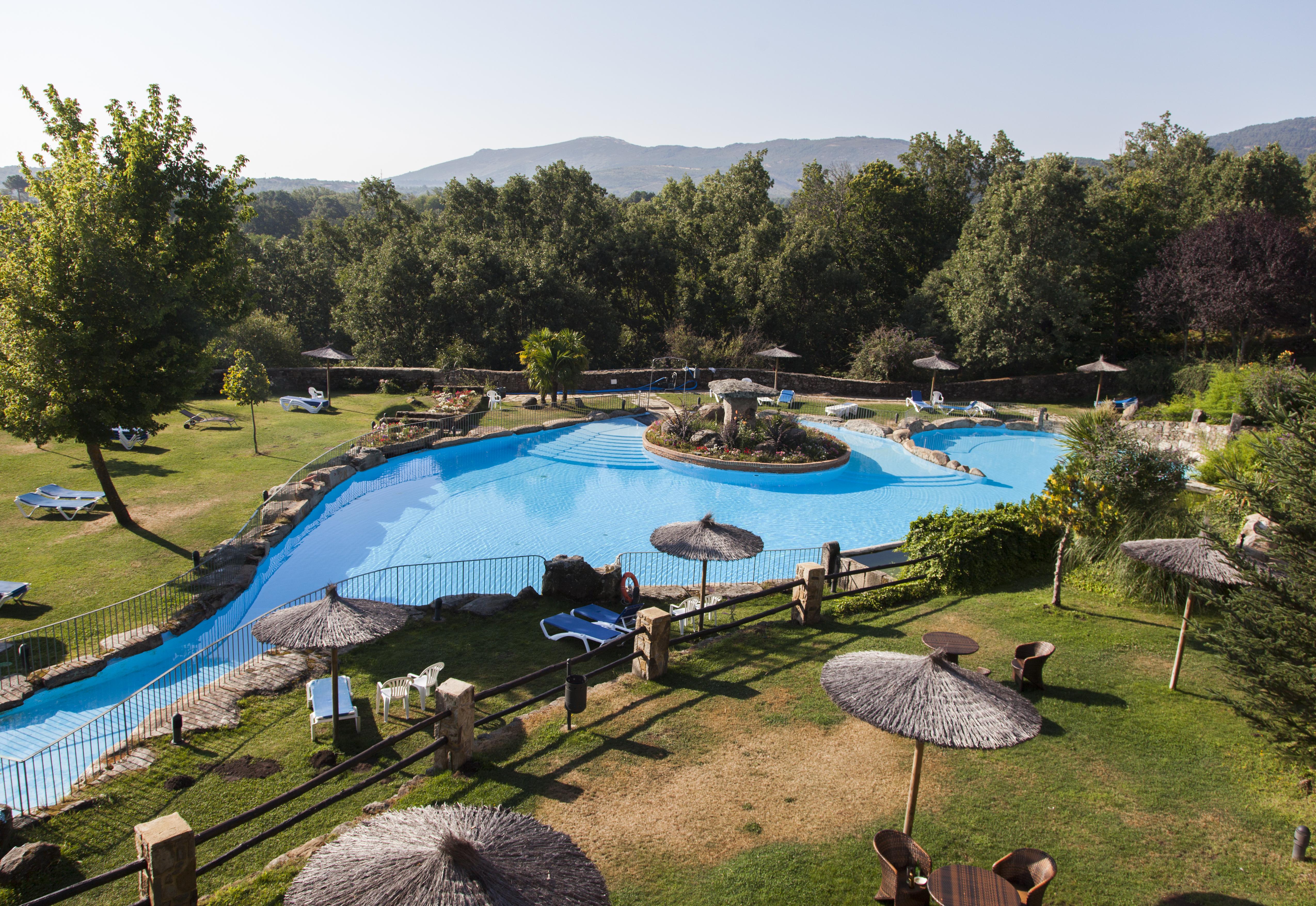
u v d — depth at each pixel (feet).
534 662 42.14
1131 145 242.37
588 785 29.37
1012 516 52.54
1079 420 53.98
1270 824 27.25
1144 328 148.97
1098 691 36.35
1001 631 43.19
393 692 36.35
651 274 164.86
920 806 28.27
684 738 32.76
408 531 65.92
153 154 57.77
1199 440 88.58
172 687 39.91
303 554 60.23
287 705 37.22
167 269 58.59
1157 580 46.24
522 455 91.91
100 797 29.86
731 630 44.24
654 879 24.52
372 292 142.51
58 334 51.44
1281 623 27.68
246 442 86.12
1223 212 133.80
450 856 17.17
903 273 181.27
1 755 33.65
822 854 25.71
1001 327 131.54
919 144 194.29
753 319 151.84
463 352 132.67
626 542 64.54
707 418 102.32
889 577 52.24
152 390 58.18
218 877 25.93
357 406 109.09
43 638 42.42
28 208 55.77
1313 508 27.86
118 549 55.31
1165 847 26.13
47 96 56.29
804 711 35.06
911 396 124.06
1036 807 28.22
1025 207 129.08
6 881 24.98
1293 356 122.72
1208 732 32.94
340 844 18.47
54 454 77.10
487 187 177.17
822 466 85.46
